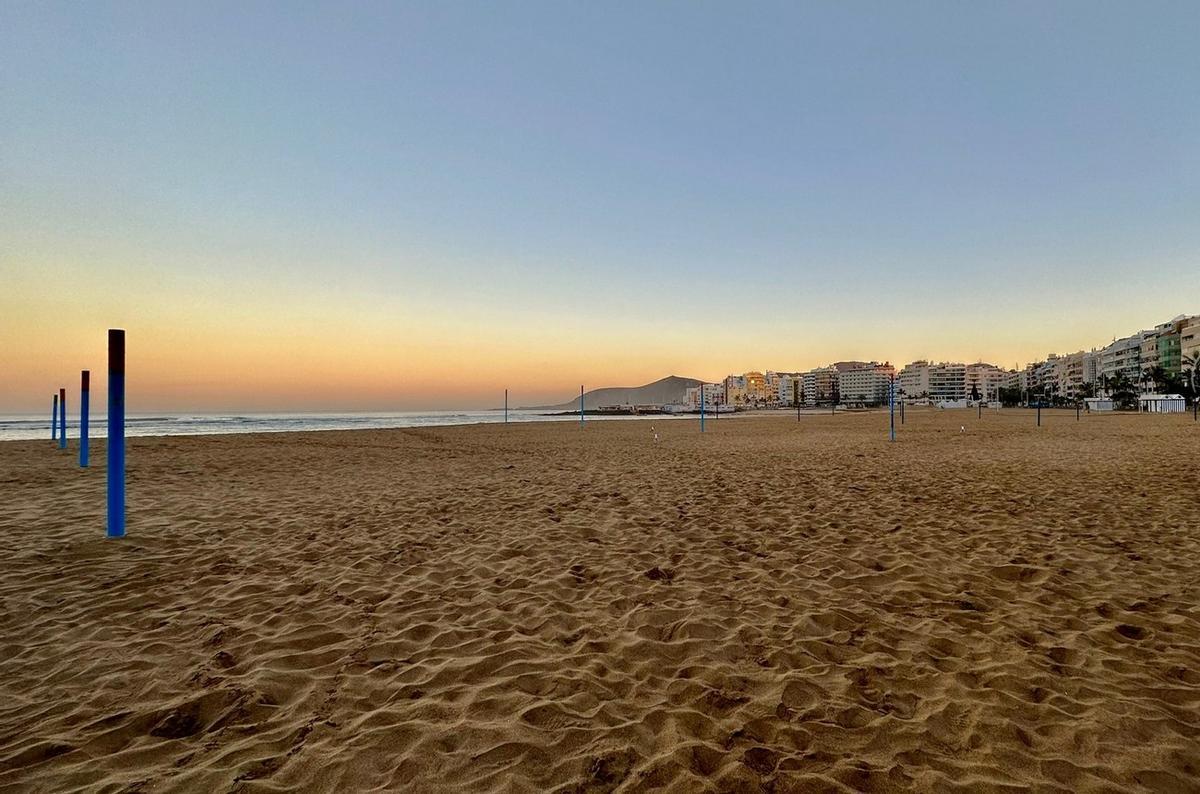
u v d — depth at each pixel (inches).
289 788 83.7
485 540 232.4
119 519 225.9
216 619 148.6
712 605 159.9
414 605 160.1
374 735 97.0
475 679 117.6
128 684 114.2
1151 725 99.4
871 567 194.4
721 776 86.3
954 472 424.8
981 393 6378.0
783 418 2347.4
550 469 479.2
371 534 242.2
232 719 102.1
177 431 1226.6
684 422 2020.2
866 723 100.9
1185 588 168.6
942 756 91.6
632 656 128.6
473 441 881.5
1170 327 3376.0
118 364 225.5
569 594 169.8
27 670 119.8
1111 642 133.2
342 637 138.3
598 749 93.4
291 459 565.6
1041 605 157.5
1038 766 88.9
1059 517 264.8
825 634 139.9
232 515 278.5
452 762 89.9
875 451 618.8
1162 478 376.5
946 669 121.0
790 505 302.5
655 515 280.2
